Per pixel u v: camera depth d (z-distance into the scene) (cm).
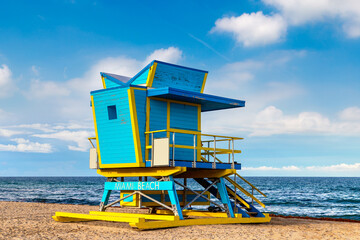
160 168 1330
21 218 1644
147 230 1224
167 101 1405
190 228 1251
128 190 1512
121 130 1359
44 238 1127
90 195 6594
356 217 3366
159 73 1420
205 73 1564
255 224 1489
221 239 1082
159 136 1370
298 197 6328
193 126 1475
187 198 1599
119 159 1368
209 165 1384
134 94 1323
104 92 1402
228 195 1591
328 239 1195
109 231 1247
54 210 2178
